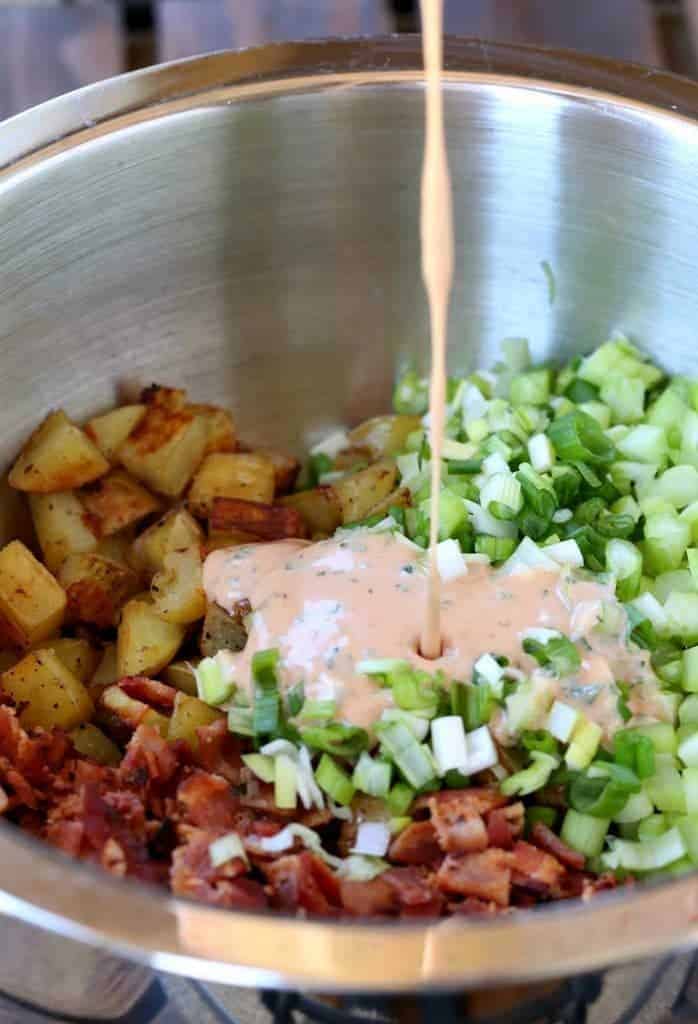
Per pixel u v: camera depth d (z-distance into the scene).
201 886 0.45
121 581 0.54
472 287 0.59
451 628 0.50
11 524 0.55
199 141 0.54
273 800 0.48
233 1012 0.43
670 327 0.57
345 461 0.59
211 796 0.47
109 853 0.46
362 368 0.60
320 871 0.46
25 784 0.48
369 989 0.39
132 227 0.55
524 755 0.48
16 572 0.53
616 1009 0.43
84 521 0.55
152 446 0.56
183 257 0.56
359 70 0.54
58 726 0.51
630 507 0.55
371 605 0.50
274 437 0.61
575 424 0.55
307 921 0.40
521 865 0.46
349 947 0.40
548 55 0.55
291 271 0.58
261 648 0.50
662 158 0.54
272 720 0.49
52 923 0.40
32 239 0.53
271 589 0.51
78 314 0.55
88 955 0.42
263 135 0.55
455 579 0.51
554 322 0.59
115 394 0.57
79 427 0.56
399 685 0.48
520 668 0.49
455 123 0.55
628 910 0.40
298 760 0.48
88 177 0.53
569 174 0.56
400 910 0.46
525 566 0.51
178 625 0.53
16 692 0.51
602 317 0.58
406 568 0.51
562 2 0.71
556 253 0.57
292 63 0.54
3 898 0.40
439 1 0.43
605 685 0.49
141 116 0.53
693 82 0.54
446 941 0.40
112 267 0.55
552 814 0.48
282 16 0.70
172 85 0.53
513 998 0.41
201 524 0.57
